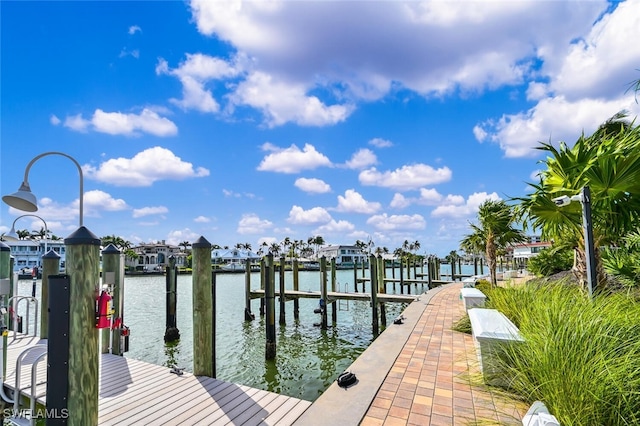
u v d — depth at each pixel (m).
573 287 5.55
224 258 84.81
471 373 4.16
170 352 10.51
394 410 3.25
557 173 5.60
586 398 2.38
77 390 2.78
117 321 6.25
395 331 6.55
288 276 55.03
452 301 10.95
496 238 13.89
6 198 4.34
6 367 4.98
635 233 6.16
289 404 3.88
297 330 13.88
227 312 18.33
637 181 4.73
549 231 6.04
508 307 5.44
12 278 7.20
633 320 3.07
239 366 9.18
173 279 12.13
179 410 3.71
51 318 2.80
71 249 2.86
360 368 4.39
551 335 2.97
